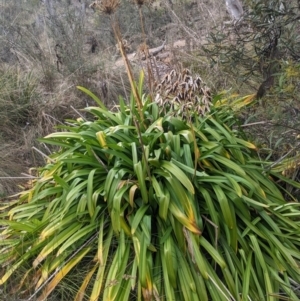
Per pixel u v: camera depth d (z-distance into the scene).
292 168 3.40
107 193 2.92
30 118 5.09
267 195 3.19
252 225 2.90
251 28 4.07
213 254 2.73
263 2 3.46
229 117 3.49
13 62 5.99
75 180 3.05
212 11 6.30
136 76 5.46
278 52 3.72
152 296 2.62
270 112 3.46
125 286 2.68
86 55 6.01
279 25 3.49
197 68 4.88
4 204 3.83
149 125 3.35
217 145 3.00
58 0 8.01
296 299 2.67
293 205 3.11
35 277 2.88
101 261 2.75
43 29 6.83
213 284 2.71
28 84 5.23
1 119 4.94
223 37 3.96
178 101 2.89
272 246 2.86
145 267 2.64
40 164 4.55
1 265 3.07
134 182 2.93
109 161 3.16
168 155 3.01
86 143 3.12
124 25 7.23
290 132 3.30
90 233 3.00
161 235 2.86
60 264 2.86
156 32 7.24
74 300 2.76
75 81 5.43
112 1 2.87
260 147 3.54
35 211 3.30
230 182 2.88
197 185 2.91
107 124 3.48
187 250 2.79
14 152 4.64
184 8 6.62
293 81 3.27
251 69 3.88
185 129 3.17
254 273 2.77
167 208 2.76
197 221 2.80
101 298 2.79
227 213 2.79
